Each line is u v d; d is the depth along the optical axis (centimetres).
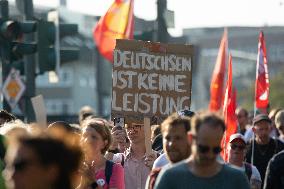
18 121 1150
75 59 2220
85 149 1130
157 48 1297
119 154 1284
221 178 857
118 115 1280
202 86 12219
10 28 2162
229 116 1379
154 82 1293
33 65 2298
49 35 2200
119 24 2023
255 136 1653
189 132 876
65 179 609
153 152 1216
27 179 601
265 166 1628
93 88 9612
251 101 10225
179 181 859
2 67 2286
